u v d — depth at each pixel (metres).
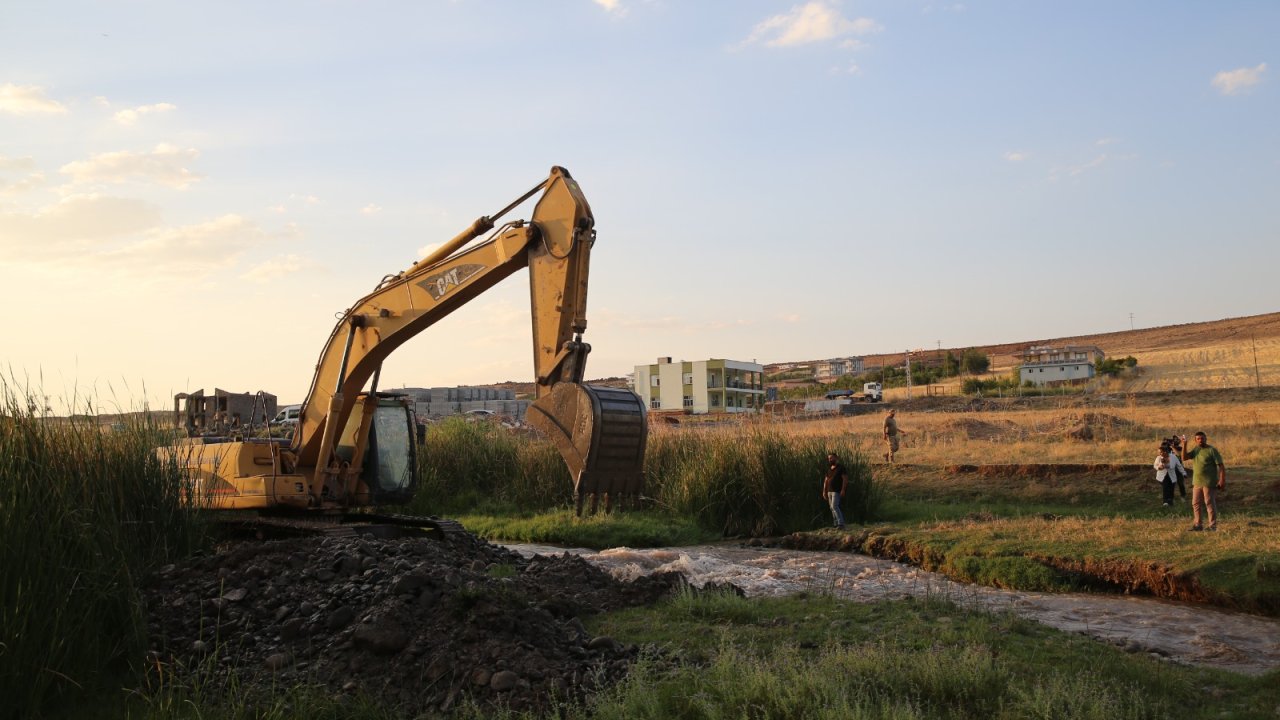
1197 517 14.30
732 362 87.38
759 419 22.39
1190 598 11.39
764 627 8.75
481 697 6.45
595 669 6.93
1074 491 20.45
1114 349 161.00
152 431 10.01
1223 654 8.70
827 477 17.92
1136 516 17.72
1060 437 34.12
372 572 8.40
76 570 7.14
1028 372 98.00
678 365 85.62
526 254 10.30
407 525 13.02
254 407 14.44
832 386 125.69
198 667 6.88
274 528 12.12
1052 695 6.11
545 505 21.98
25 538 6.88
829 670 6.59
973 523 16.88
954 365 125.19
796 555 15.70
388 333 11.82
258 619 7.98
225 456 12.88
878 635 8.22
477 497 22.89
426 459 23.45
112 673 7.02
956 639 8.00
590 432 8.88
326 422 12.53
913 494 22.09
